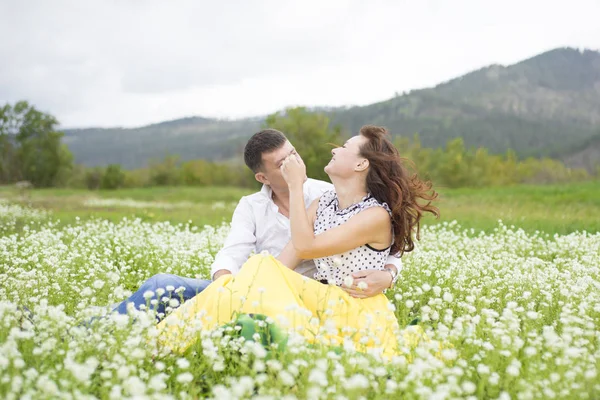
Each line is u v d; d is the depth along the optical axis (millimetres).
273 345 3387
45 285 5598
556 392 3064
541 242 9312
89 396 2742
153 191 45281
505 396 2857
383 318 4090
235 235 5082
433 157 70375
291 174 4180
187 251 7793
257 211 5148
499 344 3615
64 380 2879
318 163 47500
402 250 4531
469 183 68312
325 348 3381
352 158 4285
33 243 8219
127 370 2920
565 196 23641
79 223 12711
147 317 3576
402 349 3490
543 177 75062
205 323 3854
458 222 13945
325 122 48469
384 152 4320
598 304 4566
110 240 9617
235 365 3490
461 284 5887
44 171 88625
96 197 37719
